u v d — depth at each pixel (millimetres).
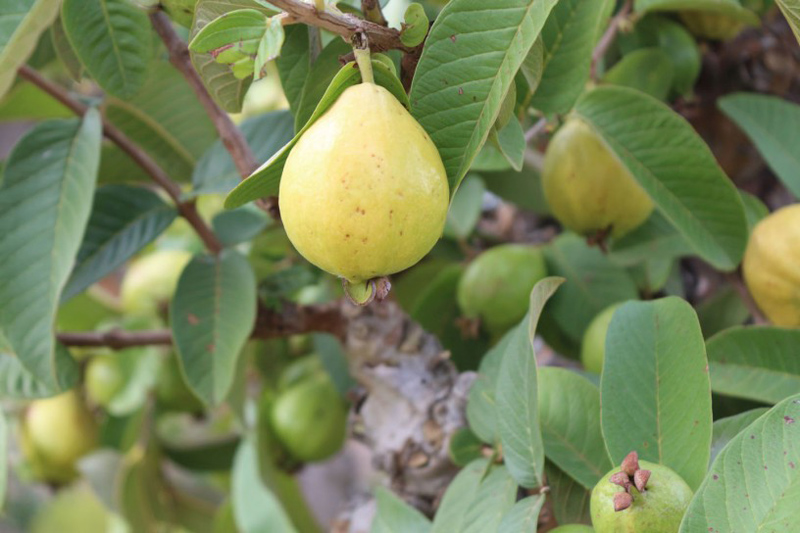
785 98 1056
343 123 621
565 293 979
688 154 819
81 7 781
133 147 937
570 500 732
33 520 1640
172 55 807
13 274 820
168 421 1241
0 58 729
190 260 913
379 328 924
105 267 901
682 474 673
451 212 1054
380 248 620
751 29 1039
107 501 1093
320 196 616
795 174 923
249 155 808
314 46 736
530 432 699
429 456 879
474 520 716
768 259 848
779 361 775
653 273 977
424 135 632
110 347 953
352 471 1567
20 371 879
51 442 1157
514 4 647
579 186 895
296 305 952
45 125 853
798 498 615
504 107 677
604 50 950
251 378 1223
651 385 695
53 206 833
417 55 674
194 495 1254
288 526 1119
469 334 974
